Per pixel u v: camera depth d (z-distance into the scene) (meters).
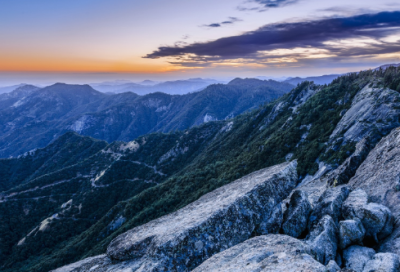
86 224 162.25
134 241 13.33
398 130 19.14
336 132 79.19
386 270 8.04
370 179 16.72
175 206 108.12
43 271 104.38
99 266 13.38
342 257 10.70
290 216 12.91
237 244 10.80
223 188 18.44
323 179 32.56
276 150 104.06
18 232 157.62
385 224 11.21
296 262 7.68
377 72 117.00
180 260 10.57
